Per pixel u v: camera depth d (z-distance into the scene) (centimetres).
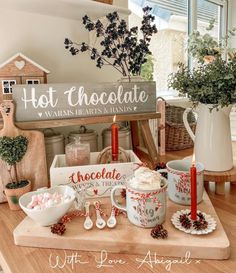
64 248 52
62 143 87
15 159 67
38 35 91
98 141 107
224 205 69
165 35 160
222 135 74
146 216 54
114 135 70
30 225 56
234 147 126
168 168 67
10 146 66
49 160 84
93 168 67
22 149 68
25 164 71
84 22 89
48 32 93
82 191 65
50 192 62
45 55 93
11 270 46
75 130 97
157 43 156
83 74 104
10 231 58
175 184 65
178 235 51
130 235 52
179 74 76
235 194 76
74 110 77
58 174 66
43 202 56
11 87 75
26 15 87
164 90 164
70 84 76
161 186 55
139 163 69
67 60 99
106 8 84
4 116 69
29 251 52
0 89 75
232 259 48
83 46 92
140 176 56
